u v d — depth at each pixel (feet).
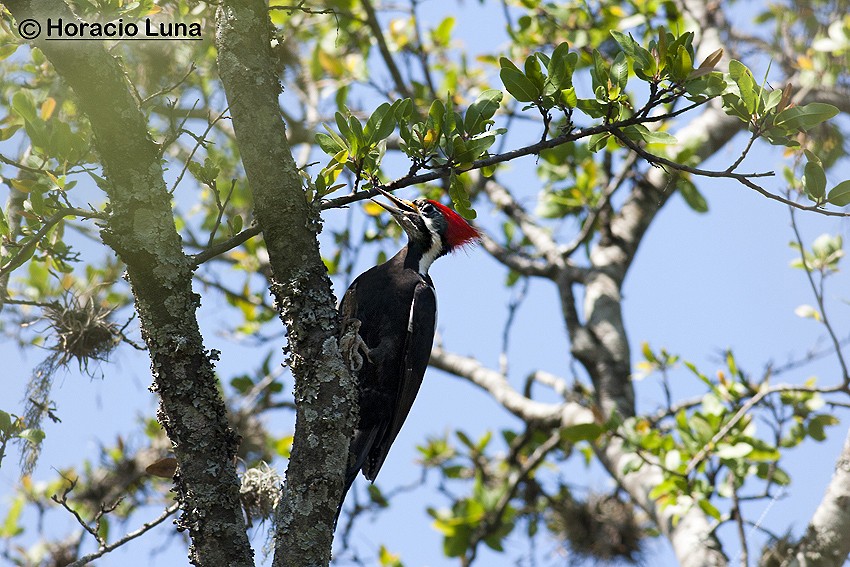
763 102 25.49
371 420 34.76
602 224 55.93
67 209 22.75
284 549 21.94
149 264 21.95
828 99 52.60
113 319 32.40
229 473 22.38
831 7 53.57
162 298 22.12
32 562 47.34
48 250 29.43
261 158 23.18
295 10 24.52
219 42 23.76
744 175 25.52
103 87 21.40
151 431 49.42
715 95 25.82
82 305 32.71
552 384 54.75
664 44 25.61
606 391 49.32
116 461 48.19
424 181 26.09
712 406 43.55
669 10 57.11
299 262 23.27
